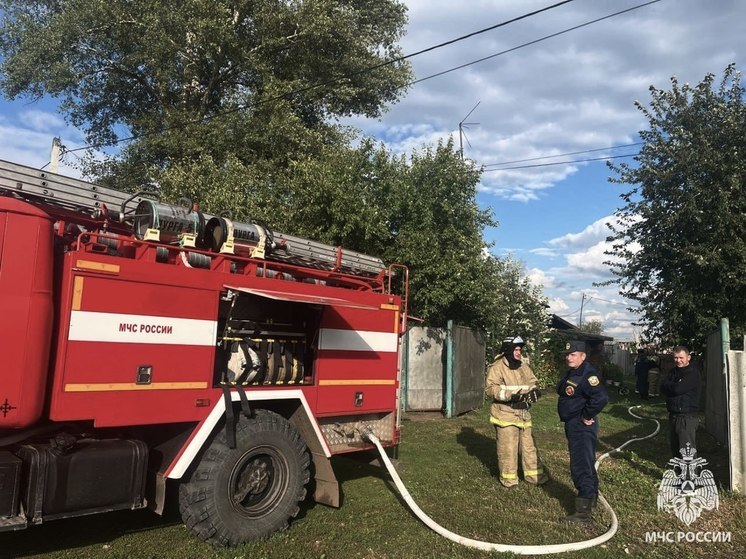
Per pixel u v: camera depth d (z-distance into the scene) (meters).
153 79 20.08
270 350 5.44
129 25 18.50
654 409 14.21
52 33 18.00
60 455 4.07
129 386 4.28
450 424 11.41
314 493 5.82
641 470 7.62
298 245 6.30
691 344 14.77
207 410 4.74
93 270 4.15
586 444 5.59
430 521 5.30
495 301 14.28
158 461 4.77
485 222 14.00
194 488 4.64
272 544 4.80
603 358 24.73
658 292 14.98
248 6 18.72
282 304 5.69
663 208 14.60
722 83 14.20
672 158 14.16
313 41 19.44
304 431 5.71
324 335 5.96
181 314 4.64
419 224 12.46
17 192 4.38
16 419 3.78
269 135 16.84
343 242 12.12
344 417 6.30
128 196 5.12
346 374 6.17
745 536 5.21
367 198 12.38
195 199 12.62
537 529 5.34
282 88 18.25
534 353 20.58
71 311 4.03
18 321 3.82
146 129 19.06
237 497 4.82
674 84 14.64
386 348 6.71
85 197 4.81
